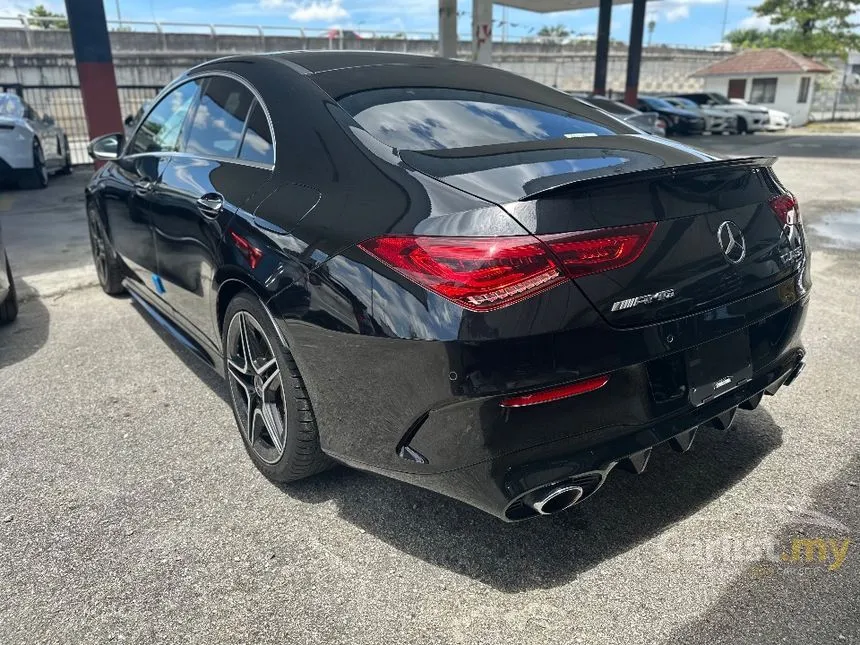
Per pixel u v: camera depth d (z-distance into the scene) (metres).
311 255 2.05
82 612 1.93
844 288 4.84
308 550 2.19
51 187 10.27
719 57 39.88
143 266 3.58
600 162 2.10
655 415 1.95
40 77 22.09
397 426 1.91
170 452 2.78
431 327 1.75
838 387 3.26
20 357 3.77
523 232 1.72
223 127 2.89
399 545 2.21
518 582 2.04
